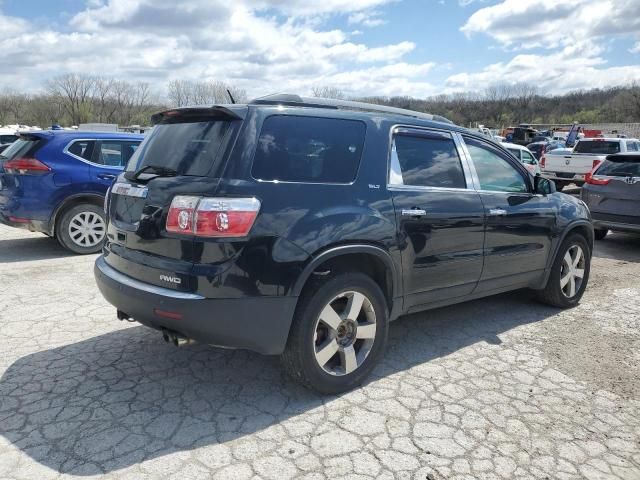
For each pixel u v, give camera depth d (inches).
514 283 188.1
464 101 3833.7
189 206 116.3
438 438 117.3
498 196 174.7
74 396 131.6
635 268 288.7
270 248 117.9
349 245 129.7
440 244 154.3
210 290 114.3
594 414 130.4
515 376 149.5
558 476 106.2
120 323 182.7
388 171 144.3
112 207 143.6
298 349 126.1
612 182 338.3
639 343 176.1
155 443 112.4
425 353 164.4
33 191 270.4
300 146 129.4
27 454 107.7
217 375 144.9
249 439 114.9
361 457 109.6
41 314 190.4
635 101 3363.7
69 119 2458.2
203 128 129.2
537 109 3917.3
